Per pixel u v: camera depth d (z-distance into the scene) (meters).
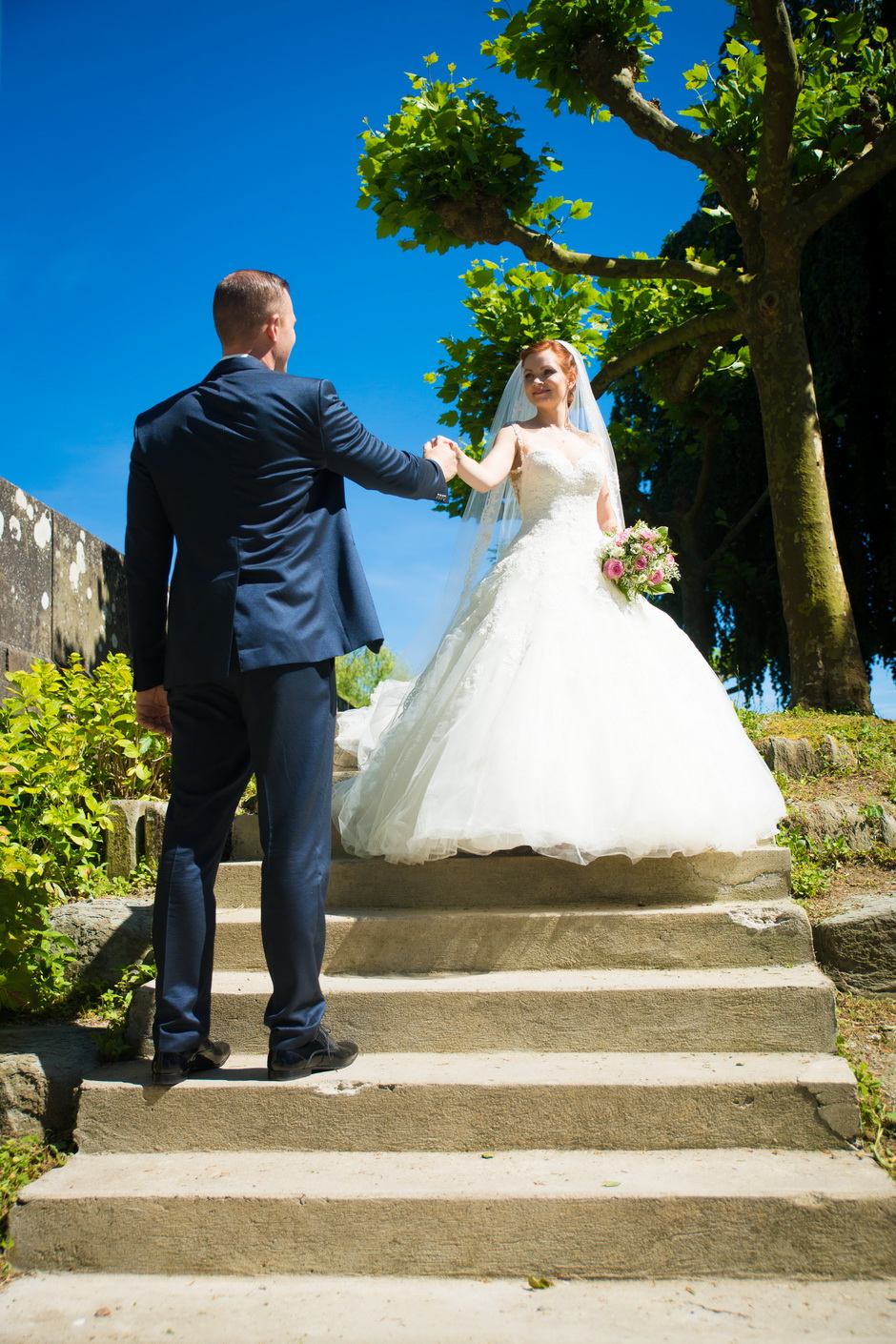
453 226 7.38
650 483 15.05
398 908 3.28
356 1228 2.21
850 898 3.62
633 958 2.94
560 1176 2.28
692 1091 2.43
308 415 2.64
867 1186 2.18
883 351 10.97
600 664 3.31
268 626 2.55
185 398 2.71
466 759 3.13
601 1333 1.92
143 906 3.71
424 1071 2.56
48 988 3.30
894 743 5.09
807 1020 2.67
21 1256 2.26
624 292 10.20
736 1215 2.15
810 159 7.06
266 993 2.88
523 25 6.93
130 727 4.60
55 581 5.94
